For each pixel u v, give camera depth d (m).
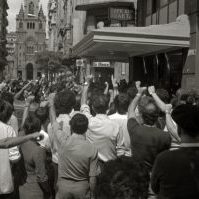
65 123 6.22
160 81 20.83
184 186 3.10
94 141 5.97
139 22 26.19
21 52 191.62
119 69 31.75
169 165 3.19
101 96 6.08
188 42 17.03
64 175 5.30
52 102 6.13
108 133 5.94
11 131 5.94
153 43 16.78
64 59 55.44
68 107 6.30
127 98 6.46
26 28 191.88
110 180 2.54
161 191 3.23
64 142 5.33
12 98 8.66
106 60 26.70
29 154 5.90
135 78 24.03
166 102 7.52
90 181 5.18
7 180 5.65
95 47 18.59
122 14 28.34
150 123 5.31
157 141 5.07
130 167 2.61
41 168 5.87
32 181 5.92
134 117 5.48
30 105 7.79
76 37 49.56
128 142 6.36
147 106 5.31
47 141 6.57
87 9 36.06
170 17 20.61
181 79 18.45
